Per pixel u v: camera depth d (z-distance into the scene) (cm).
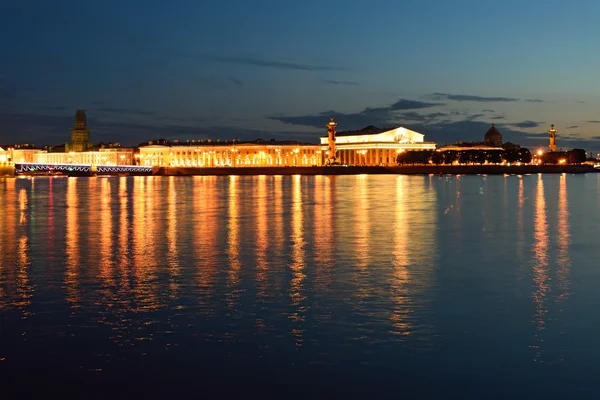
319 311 3088
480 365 2405
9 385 2258
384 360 2453
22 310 3123
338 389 2217
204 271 4091
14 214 8638
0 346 2611
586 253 4838
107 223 7238
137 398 2166
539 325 2858
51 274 4012
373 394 2181
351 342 2644
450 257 4634
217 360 2461
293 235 5953
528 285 3659
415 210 8900
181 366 2406
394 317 2983
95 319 2967
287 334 2744
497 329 2803
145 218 7856
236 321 2927
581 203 10262
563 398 2147
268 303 3241
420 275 3953
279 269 4156
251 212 8681
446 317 2980
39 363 2439
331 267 4222
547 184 18225
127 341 2664
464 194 12900
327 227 6650
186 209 9338
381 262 4416
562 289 3553
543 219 7562
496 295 3409
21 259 4600
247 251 4941
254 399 2153
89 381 2288
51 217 8106
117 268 4216
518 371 2350
